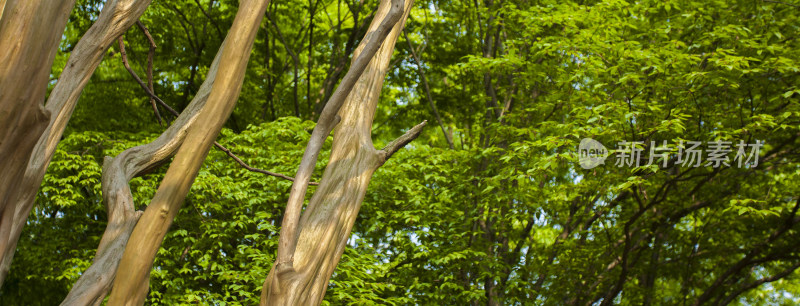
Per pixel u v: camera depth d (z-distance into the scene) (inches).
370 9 506.9
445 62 469.1
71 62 114.1
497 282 339.6
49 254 357.4
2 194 84.0
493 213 338.6
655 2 307.7
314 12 488.1
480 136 402.6
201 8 456.4
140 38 448.1
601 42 274.5
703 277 427.8
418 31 490.6
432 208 335.6
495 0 416.8
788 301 479.8
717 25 290.0
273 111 494.0
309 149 108.1
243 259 333.7
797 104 279.7
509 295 347.3
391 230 340.5
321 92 495.8
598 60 279.9
